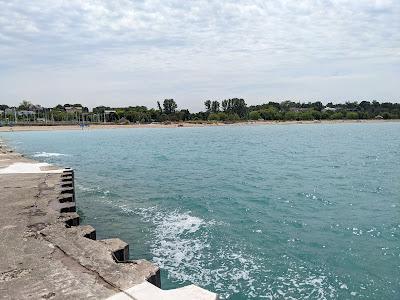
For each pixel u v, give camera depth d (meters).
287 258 13.64
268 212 20.28
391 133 118.69
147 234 16.50
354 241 15.50
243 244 15.08
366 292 11.18
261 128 185.12
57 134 142.62
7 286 6.42
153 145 79.38
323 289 11.34
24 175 19.84
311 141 85.31
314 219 18.83
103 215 19.92
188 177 34.12
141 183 30.77
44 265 7.37
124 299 5.82
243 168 40.19
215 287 11.43
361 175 34.09
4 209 12.12
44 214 11.46
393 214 19.80
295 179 32.09
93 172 38.03
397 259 13.59
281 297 10.87
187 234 16.41
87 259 7.63
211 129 181.50
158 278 7.02
